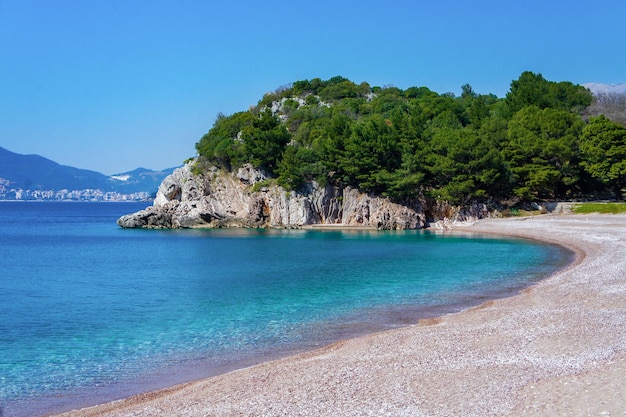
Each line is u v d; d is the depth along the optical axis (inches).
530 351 881.5
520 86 5856.3
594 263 2023.9
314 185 4800.7
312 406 688.4
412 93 7421.3
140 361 1046.4
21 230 5615.2
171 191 5408.5
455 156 4347.9
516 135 4507.9
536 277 1914.4
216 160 5255.9
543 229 3590.1
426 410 646.5
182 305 1612.9
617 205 3998.5
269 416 663.8
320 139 4958.2
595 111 5285.4
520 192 4355.3
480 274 2043.6
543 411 606.9
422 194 4591.5
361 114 6397.6
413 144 4660.4
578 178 4389.8
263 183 4985.2
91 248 3636.8
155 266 2610.7
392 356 924.0
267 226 4911.4
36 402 839.7
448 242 3403.1
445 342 995.9
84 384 920.3
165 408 740.7
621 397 617.0
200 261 2768.2
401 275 2087.8
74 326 1362.0
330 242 3604.8
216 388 823.7
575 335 951.0
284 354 1058.1
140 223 5413.4
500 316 1206.3
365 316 1381.6
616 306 1206.3
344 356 958.4
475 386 720.3
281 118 6363.2
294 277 2117.4
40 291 1930.4
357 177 4611.2
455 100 6579.7
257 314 1450.5
